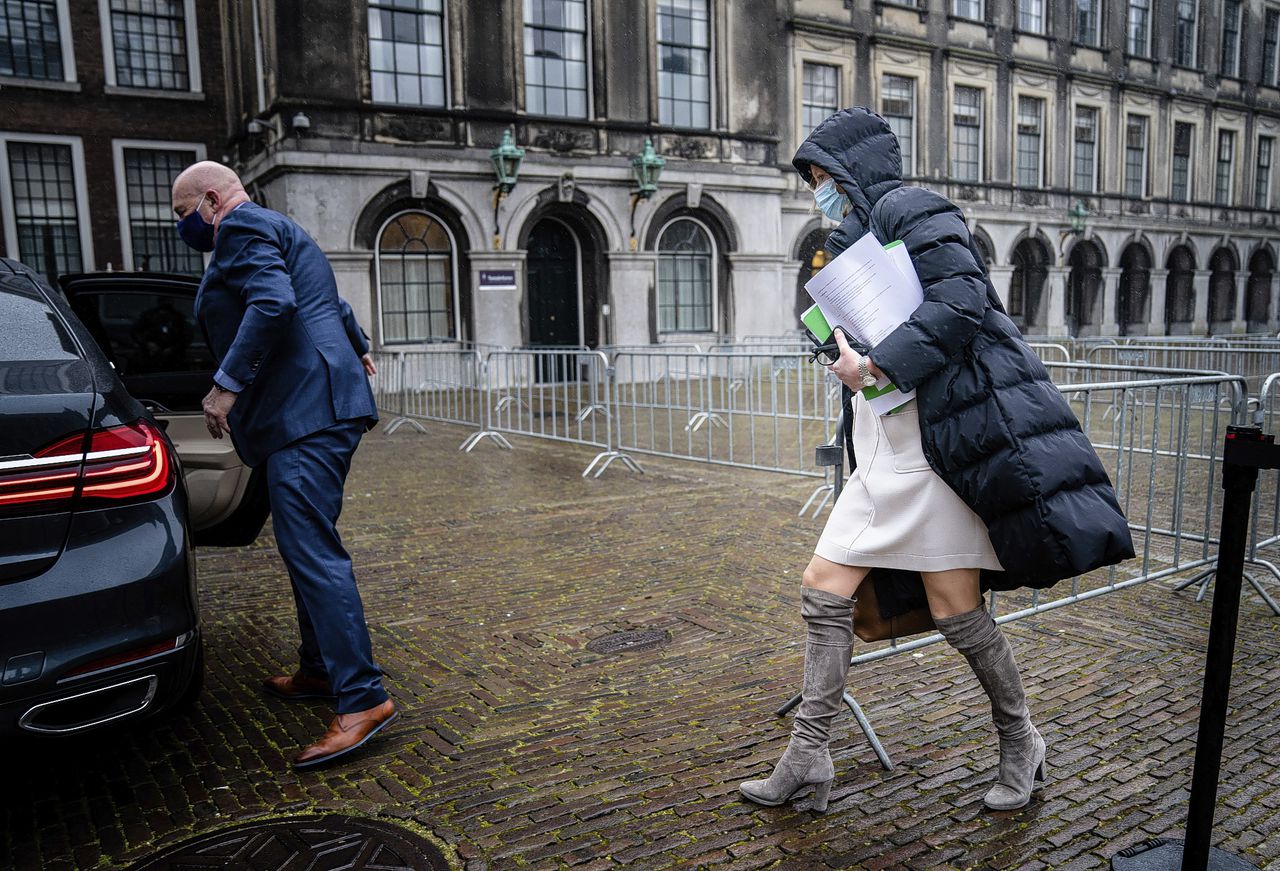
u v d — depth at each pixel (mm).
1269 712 3203
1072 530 2160
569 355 10812
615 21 19000
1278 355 11336
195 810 2627
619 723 3182
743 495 7441
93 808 2648
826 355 2432
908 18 24922
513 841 2434
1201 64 32531
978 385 2221
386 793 2709
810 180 2574
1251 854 2334
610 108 19141
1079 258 30469
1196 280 33812
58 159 18953
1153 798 2617
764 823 2510
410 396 13891
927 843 2402
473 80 17609
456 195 17516
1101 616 4289
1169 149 31906
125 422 2500
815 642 2516
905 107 25172
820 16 23281
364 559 5516
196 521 4234
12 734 2209
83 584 2289
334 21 16234
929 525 2342
